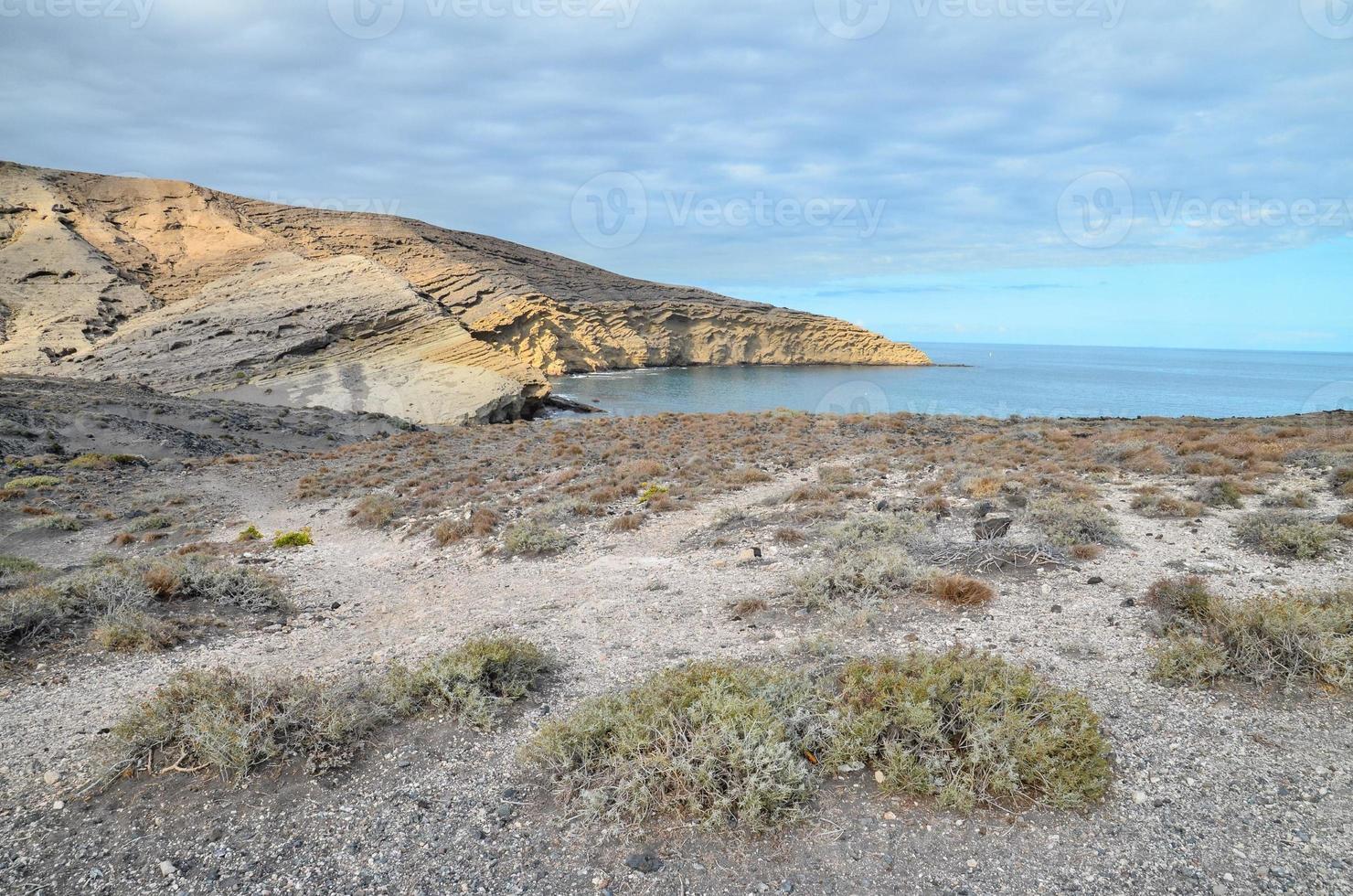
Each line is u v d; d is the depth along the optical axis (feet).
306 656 26.18
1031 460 57.88
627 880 13.33
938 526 37.63
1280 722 17.29
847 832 14.28
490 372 242.58
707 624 26.81
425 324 281.74
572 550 41.06
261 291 296.10
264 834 14.87
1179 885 12.53
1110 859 13.24
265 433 137.28
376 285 298.97
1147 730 17.34
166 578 32.96
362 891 13.28
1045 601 26.45
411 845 14.49
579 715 17.98
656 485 56.03
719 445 77.82
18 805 16.05
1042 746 15.29
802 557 34.35
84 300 302.04
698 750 15.72
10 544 51.57
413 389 228.02
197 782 16.70
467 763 17.47
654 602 30.17
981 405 221.05
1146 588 26.99
